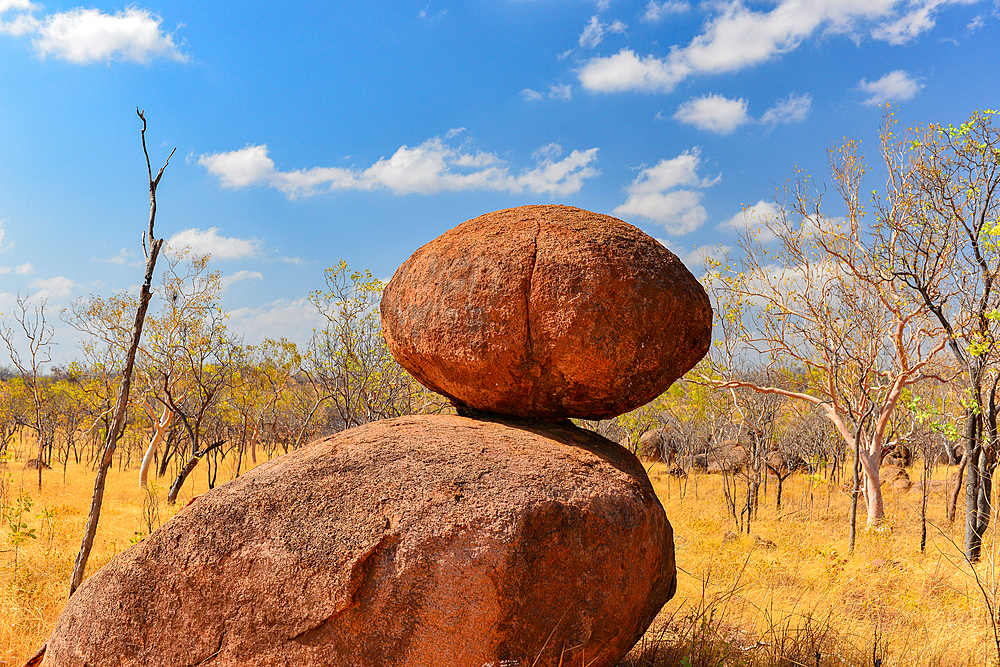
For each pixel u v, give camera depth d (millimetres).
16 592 5652
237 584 2992
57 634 3154
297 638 2896
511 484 3174
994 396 8547
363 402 13102
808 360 12672
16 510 9977
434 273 3996
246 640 2932
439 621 2893
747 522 12820
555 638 3053
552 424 4121
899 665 4508
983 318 8461
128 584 3088
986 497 8516
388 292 4359
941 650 4750
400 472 3227
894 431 14625
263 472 3363
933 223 10086
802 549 9820
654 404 18453
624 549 3271
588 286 3635
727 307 13734
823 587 7012
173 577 3055
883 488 19312
